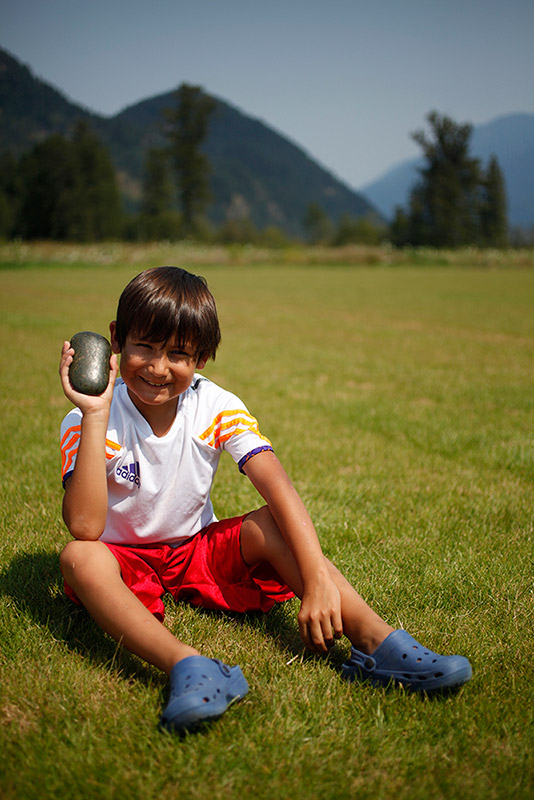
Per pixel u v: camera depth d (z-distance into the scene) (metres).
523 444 3.99
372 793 1.21
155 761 1.26
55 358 6.54
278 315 11.84
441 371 6.62
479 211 67.19
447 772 1.27
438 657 1.47
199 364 1.66
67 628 1.74
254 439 1.72
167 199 75.25
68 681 1.51
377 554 2.32
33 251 33.38
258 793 1.20
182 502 1.75
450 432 4.23
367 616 1.58
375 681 1.53
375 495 3.05
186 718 1.29
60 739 1.33
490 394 5.56
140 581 1.70
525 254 41.56
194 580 1.81
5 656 1.62
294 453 3.68
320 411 4.79
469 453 3.83
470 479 3.35
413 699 1.48
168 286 1.56
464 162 61.91
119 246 39.22
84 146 72.00
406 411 4.87
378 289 19.50
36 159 70.56
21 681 1.51
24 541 2.33
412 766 1.28
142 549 1.79
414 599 1.99
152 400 1.61
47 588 1.99
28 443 3.67
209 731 1.34
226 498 2.87
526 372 6.66
